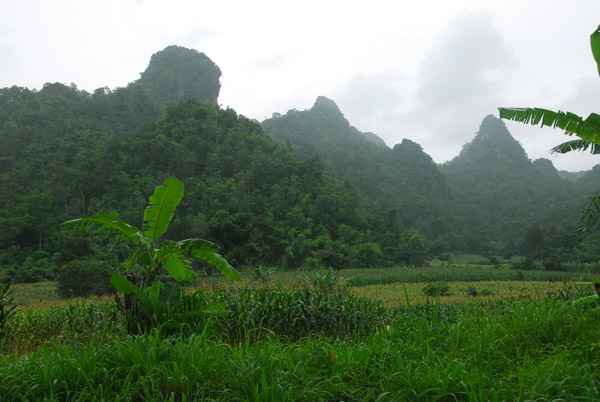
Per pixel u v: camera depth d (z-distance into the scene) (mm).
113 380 2967
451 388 2838
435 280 36500
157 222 5809
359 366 3283
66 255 40969
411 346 3656
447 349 3861
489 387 2840
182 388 2865
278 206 69125
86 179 62188
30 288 31953
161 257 5641
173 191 5605
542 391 2682
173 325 4539
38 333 6613
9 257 48094
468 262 76625
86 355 3125
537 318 4230
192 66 132750
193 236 47219
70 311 6918
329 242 61219
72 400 2756
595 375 2941
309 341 3871
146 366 3027
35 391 2865
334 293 6699
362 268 58312
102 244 47781
